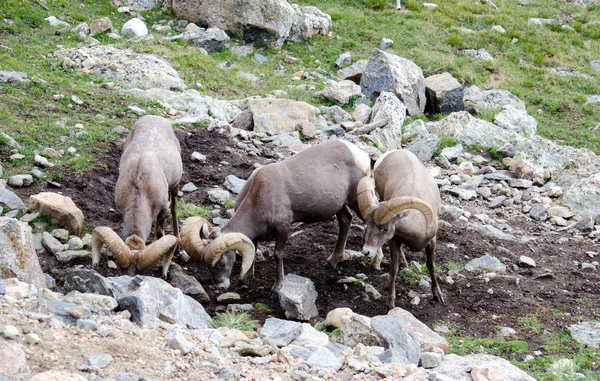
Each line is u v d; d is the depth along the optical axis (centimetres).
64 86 3397
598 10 6069
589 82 4888
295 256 2406
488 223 2877
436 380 1488
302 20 4856
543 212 3017
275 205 2089
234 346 1562
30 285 1552
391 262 2122
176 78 3762
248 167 3006
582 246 2736
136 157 2156
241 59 4447
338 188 2197
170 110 3391
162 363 1330
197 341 1483
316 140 3425
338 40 4906
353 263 2392
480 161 3525
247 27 4641
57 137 2845
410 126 3759
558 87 4791
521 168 3384
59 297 1576
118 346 1337
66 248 2188
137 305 1558
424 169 2253
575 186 3162
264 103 3519
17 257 1692
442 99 4209
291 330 1712
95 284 1684
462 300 2231
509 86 4691
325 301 2156
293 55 4669
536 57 5075
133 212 2050
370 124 3597
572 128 4344
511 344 1930
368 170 2278
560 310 2192
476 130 3753
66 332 1355
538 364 1845
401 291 2255
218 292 2133
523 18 5606
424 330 1909
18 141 2734
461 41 5050
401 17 5319
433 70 4634
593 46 5444
